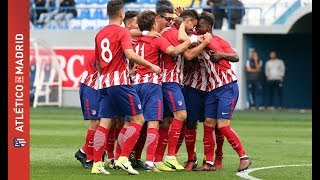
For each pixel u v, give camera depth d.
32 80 73.50
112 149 28.25
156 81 26.81
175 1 76.44
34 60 73.56
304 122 57.12
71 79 73.88
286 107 74.75
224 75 27.12
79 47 73.75
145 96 26.83
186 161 30.02
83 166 28.28
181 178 25.03
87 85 28.06
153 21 27.23
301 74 74.94
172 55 26.66
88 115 27.97
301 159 32.47
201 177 25.42
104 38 25.55
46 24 78.50
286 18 74.81
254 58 72.62
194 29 27.69
